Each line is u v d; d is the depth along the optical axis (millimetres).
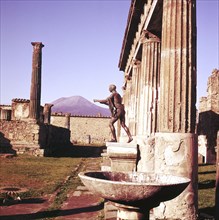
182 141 6121
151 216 6492
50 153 25969
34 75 25922
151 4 9930
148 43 10664
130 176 4922
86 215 7863
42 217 7582
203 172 15344
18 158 21141
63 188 11234
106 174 4875
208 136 21266
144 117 10523
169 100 6316
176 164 6082
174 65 6344
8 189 10695
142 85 10758
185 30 6395
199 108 24172
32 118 25203
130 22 13758
